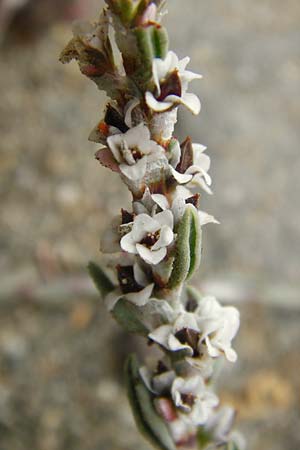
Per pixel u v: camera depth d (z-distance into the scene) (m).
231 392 0.15
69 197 0.18
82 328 0.16
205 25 0.22
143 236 0.06
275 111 0.19
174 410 0.06
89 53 0.05
